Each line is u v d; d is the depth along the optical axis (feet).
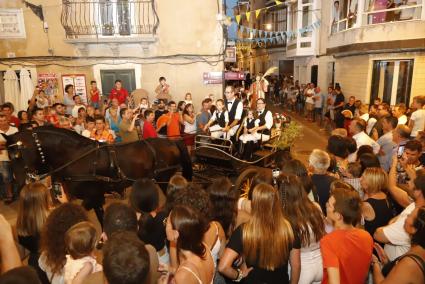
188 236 7.79
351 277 8.29
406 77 41.24
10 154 16.37
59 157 16.93
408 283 6.44
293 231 9.04
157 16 35.86
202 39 37.14
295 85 68.64
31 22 34.47
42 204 10.09
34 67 35.17
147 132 23.41
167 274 8.63
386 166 18.51
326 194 12.78
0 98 35.58
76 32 35.04
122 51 36.55
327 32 61.11
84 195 17.02
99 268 8.45
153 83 37.60
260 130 21.79
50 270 8.79
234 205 11.49
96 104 33.86
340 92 47.93
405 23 40.04
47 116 27.48
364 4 44.34
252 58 116.47
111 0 34.99
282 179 10.46
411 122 25.73
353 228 8.66
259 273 8.83
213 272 8.30
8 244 7.66
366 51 43.91
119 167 17.02
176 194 10.85
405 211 10.03
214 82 38.09
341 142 15.87
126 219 9.31
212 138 21.47
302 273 9.61
